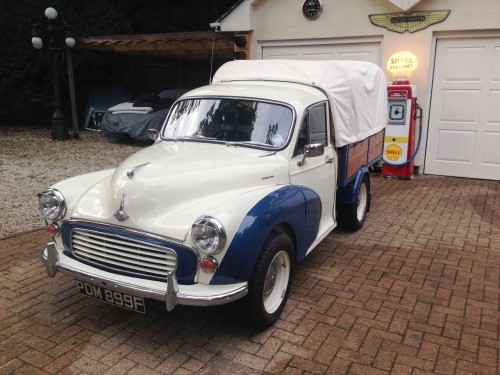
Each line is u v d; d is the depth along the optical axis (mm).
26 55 13867
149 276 3139
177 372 3025
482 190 7902
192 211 3211
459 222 6207
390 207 6930
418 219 6336
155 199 3223
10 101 14023
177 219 3150
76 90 14891
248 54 10156
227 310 3479
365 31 9039
